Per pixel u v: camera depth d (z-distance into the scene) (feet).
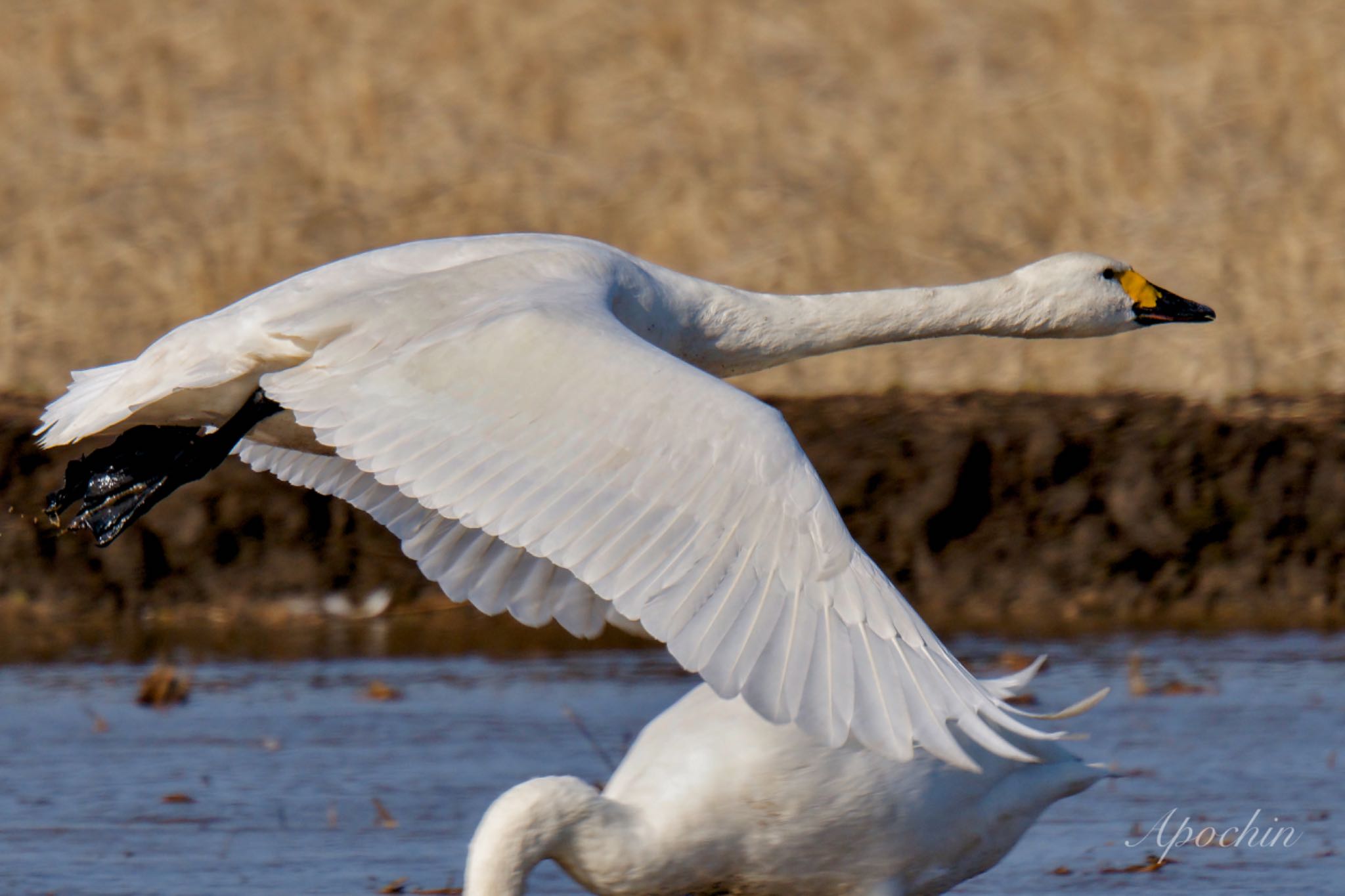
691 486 20.30
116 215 63.57
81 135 69.82
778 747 24.68
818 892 25.61
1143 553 47.52
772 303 28.73
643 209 64.23
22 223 62.95
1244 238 61.67
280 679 41.75
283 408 25.94
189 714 39.04
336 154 68.33
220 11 81.51
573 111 72.18
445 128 70.64
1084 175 66.33
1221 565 47.60
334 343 23.31
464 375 21.91
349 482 27.94
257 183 66.08
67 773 35.17
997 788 25.86
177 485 26.61
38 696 40.32
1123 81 73.36
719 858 25.09
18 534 46.73
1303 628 46.03
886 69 75.46
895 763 24.94
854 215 63.82
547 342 21.79
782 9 81.46
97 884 29.63
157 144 69.05
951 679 19.65
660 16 80.59
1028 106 71.77
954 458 47.60
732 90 73.67
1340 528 47.70
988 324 31.19
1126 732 37.45
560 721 38.19
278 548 47.32
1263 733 37.40
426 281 23.89
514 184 66.13
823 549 19.86
